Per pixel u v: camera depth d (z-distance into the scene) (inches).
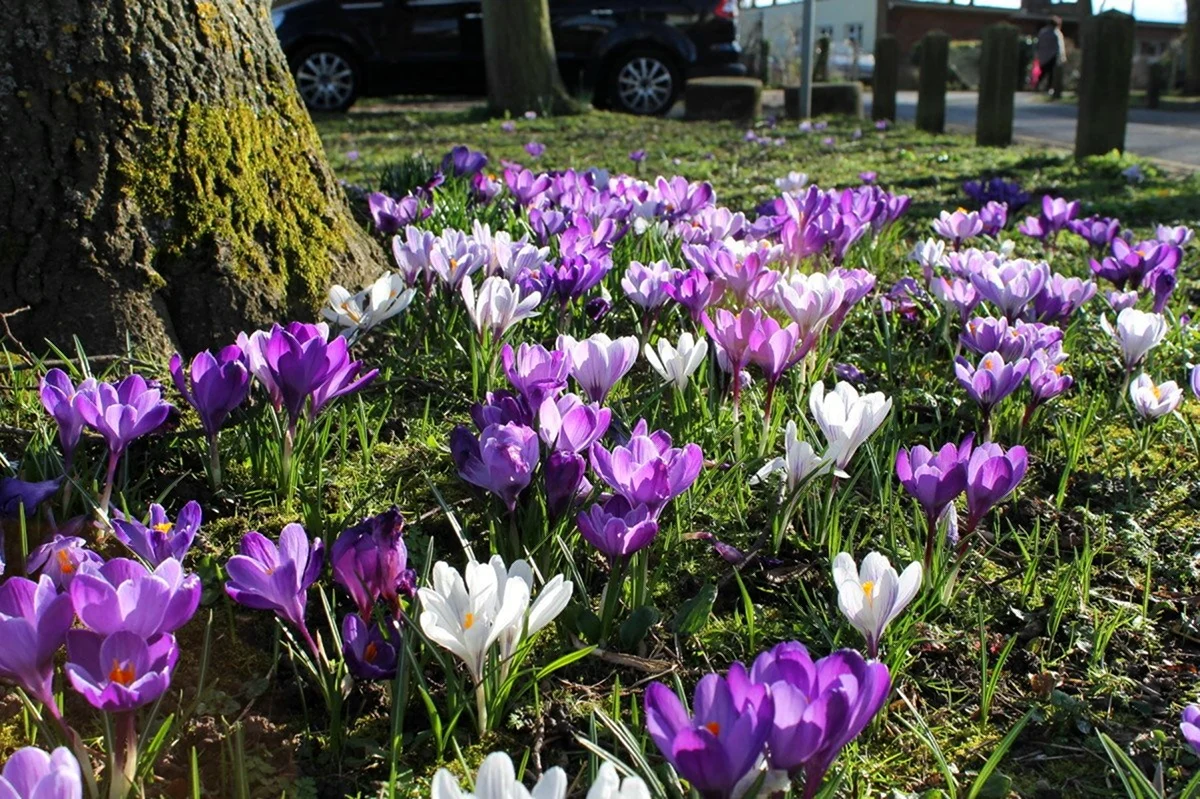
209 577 93.5
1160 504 117.5
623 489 80.7
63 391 92.4
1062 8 2266.2
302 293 141.6
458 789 46.0
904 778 76.5
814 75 1574.8
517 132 525.3
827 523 103.2
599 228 158.4
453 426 124.0
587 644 87.3
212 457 104.1
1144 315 130.7
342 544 77.3
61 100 126.2
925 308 163.9
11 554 92.3
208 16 136.5
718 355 114.4
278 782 73.4
